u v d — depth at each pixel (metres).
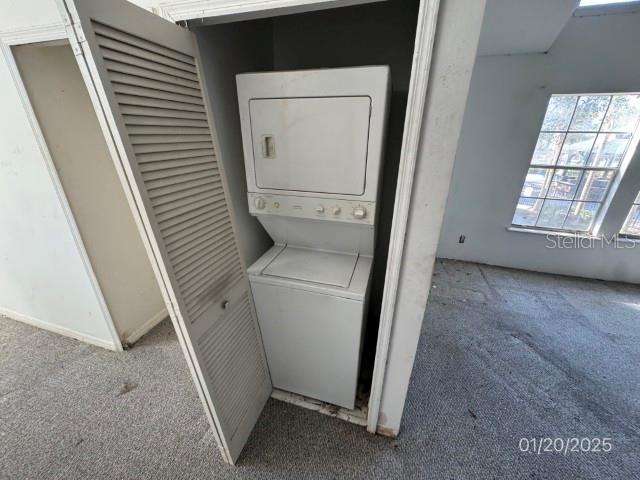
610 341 2.28
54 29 1.25
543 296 2.94
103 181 1.83
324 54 1.66
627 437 1.54
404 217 0.96
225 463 1.38
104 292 1.91
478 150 3.26
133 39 0.73
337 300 1.30
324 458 1.41
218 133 1.30
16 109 1.46
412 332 1.18
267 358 1.65
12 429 1.53
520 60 2.82
